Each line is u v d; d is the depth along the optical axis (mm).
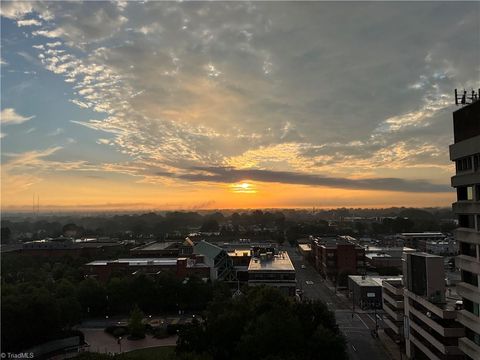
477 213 61406
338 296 166750
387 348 99250
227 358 76688
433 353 78125
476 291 61125
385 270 194625
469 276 64938
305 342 75625
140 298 138125
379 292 145500
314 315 87812
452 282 131500
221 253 184875
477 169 61906
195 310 142750
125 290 138375
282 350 70250
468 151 62938
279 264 168875
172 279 143625
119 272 163375
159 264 176500
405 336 86750
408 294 92125
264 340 71500
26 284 125562
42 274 159250
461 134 66125
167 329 116625
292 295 154375
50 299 103438
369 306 145000
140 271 160500
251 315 85312
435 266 83500
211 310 91938
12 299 97625
